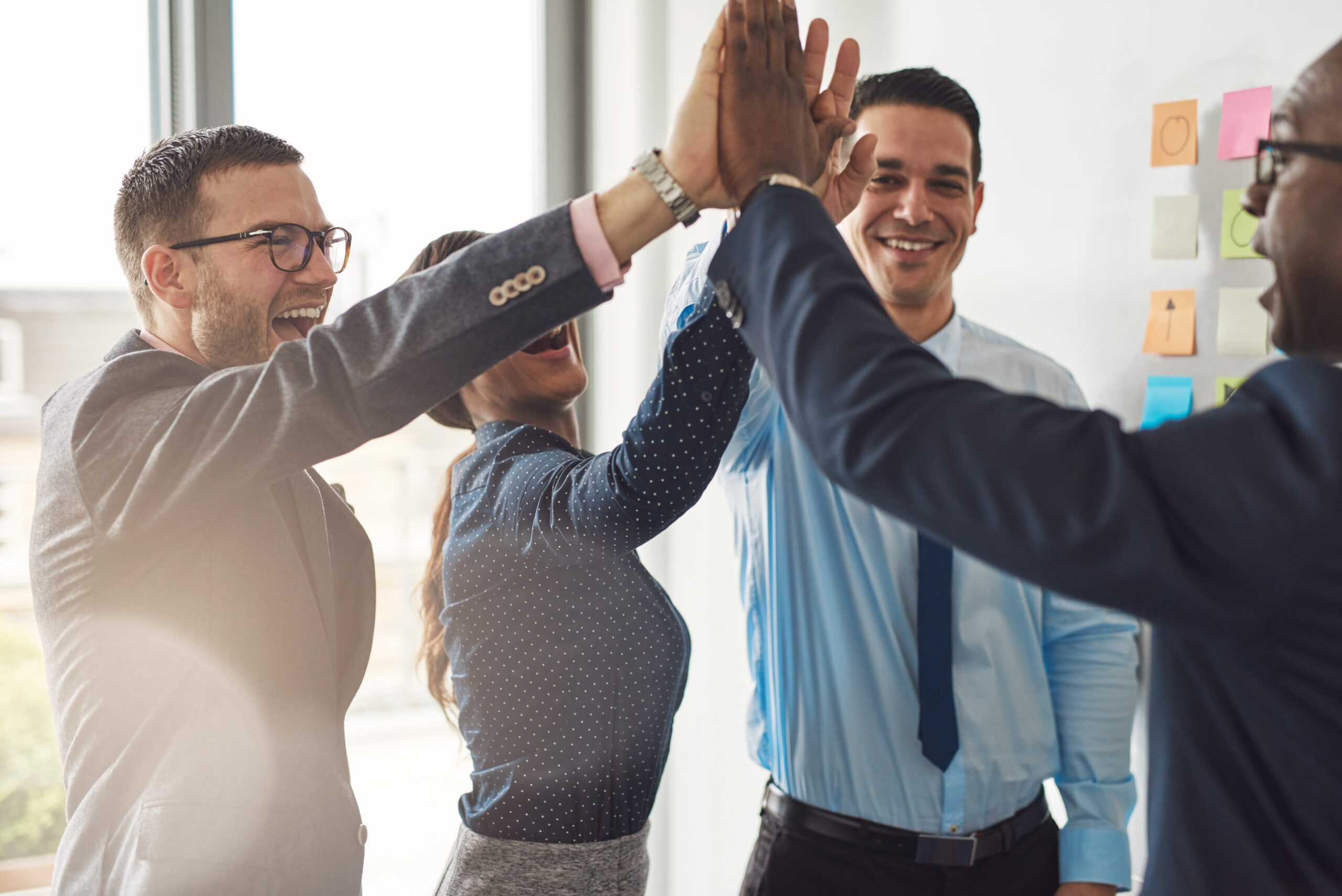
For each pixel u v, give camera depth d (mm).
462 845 1174
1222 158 1377
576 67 2707
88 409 849
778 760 1331
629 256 745
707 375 858
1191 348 1424
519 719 1126
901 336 552
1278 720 517
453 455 5441
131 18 2164
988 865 1238
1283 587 468
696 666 2396
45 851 3357
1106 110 1531
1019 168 1681
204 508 790
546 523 1014
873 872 1249
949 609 1239
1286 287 587
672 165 714
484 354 735
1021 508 472
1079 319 1587
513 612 1109
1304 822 520
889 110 1350
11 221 2818
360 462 5234
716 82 701
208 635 867
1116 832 1249
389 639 5512
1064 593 479
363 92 2916
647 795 1193
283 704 902
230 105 2193
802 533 1313
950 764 1225
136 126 2180
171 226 961
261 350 1004
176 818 833
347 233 1100
